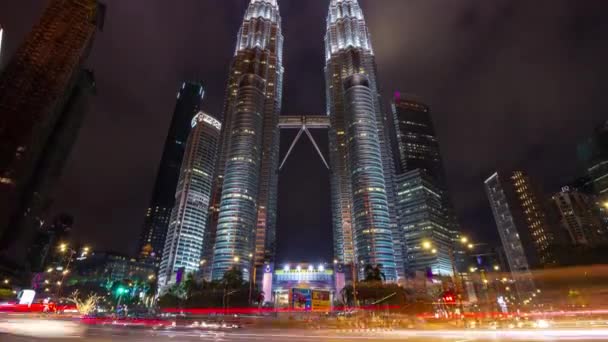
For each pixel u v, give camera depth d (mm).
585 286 98062
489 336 28875
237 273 135250
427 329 41281
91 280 184375
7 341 20922
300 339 25609
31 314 57000
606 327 37656
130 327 40062
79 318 53719
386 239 175500
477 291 109562
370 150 199625
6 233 176875
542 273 117000
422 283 144125
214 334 30875
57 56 193125
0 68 179500
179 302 133750
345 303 121812
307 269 189125
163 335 28375
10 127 167875
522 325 43438
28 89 179250
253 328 47719
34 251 190750
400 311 110375
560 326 41844
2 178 160000
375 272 127875
